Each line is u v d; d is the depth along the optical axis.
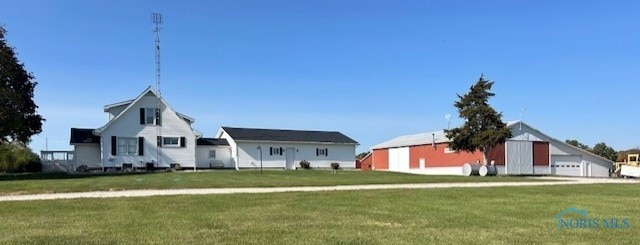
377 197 15.36
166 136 41.84
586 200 14.60
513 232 9.08
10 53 30.80
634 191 18.14
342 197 15.36
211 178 25.48
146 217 10.95
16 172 38.12
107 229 9.31
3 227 9.64
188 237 8.50
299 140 48.72
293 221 10.39
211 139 47.22
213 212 11.83
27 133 33.41
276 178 26.05
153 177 26.39
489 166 36.72
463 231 9.16
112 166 39.56
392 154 54.34
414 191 17.47
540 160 44.66
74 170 38.91
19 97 30.12
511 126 43.25
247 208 12.64
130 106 40.59
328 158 50.12
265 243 8.00
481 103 36.88
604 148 73.38
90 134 41.91
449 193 16.66
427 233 8.95
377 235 8.71
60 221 10.39
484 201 14.27
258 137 47.41
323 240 8.24
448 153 45.59
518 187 19.98
